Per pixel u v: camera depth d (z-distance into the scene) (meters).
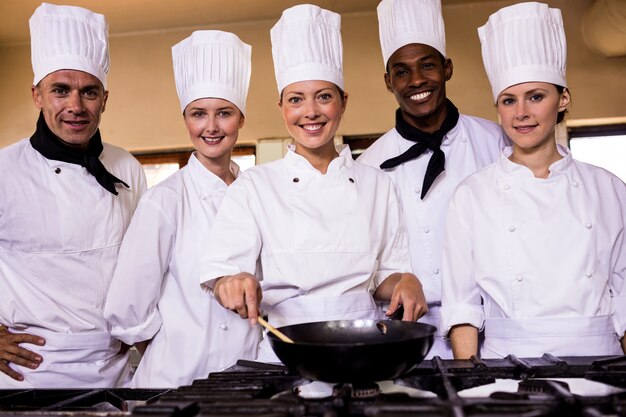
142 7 4.16
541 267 1.42
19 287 1.72
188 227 1.68
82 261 1.76
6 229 1.73
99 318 1.77
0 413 0.83
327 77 1.53
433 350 1.75
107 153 1.95
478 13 4.14
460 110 4.11
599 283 1.41
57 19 1.74
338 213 1.50
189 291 1.64
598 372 0.99
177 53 1.83
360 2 4.14
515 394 0.85
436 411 0.74
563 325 1.36
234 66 1.76
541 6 1.52
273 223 1.50
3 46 4.71
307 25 1.53
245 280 1.25
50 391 1.03
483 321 1.51
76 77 1.73
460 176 1.84
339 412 0.80
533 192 1.47
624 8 3.30
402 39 1.83
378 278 1.58
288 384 1.01
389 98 4.21
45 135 1.76
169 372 1.61
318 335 1.08
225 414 0.77
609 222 1.46
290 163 1.55
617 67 3.99
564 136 4.01
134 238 1.64
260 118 4.33
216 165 1.78
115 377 1.80
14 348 1.67
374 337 1.08
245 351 1.65
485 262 1.48
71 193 1.76
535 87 1.48
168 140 4.46
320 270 1.45
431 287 1.79
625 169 4.05
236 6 4.18
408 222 1.82
